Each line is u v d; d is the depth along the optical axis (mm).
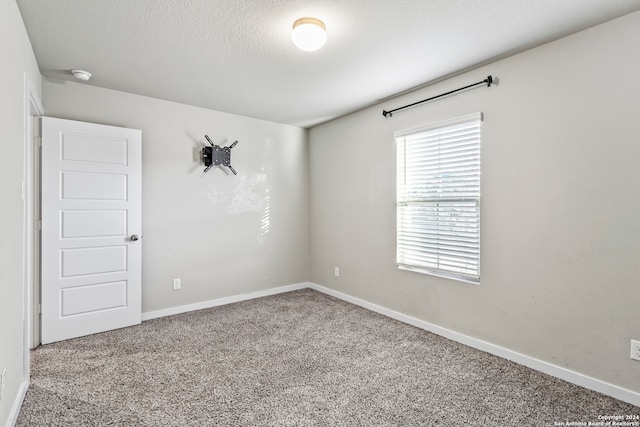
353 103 3582
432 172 3055
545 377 2248
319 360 2500
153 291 3451
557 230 2242
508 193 2494
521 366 2406
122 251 3146
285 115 4039
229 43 2297
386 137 3502
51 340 2785
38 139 2746
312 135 4621
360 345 2775
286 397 2014
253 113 3963
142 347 2717
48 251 2775
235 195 4027
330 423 1775
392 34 2168
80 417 1810
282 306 3844
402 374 2295
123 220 3152
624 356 1970
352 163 3951
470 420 1803
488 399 1995
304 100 3488
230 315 3527
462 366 2406
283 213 4473
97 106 3102
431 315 3076
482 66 2646
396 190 3393
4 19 1608
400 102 3348
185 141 3637
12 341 1754
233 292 4023
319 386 2139
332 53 2441
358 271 3883
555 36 2188
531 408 1905
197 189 3732
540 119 2314
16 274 1845
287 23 2053
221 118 3898
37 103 2564
